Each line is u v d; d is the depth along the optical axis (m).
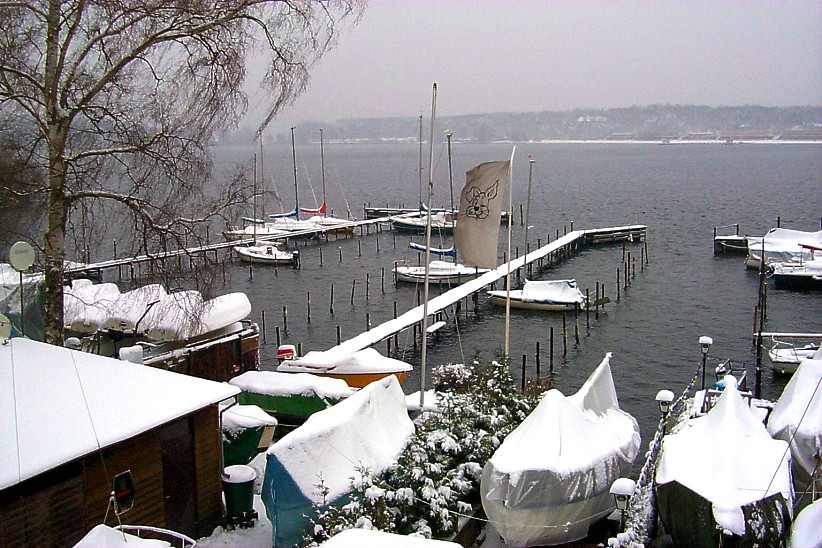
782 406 23.06
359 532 11.05
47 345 17.47
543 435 17.70
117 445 15.20
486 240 24.83
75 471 14.27
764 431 18.53
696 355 45.00
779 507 15.68
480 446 18.23
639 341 48.03
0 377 15.45
